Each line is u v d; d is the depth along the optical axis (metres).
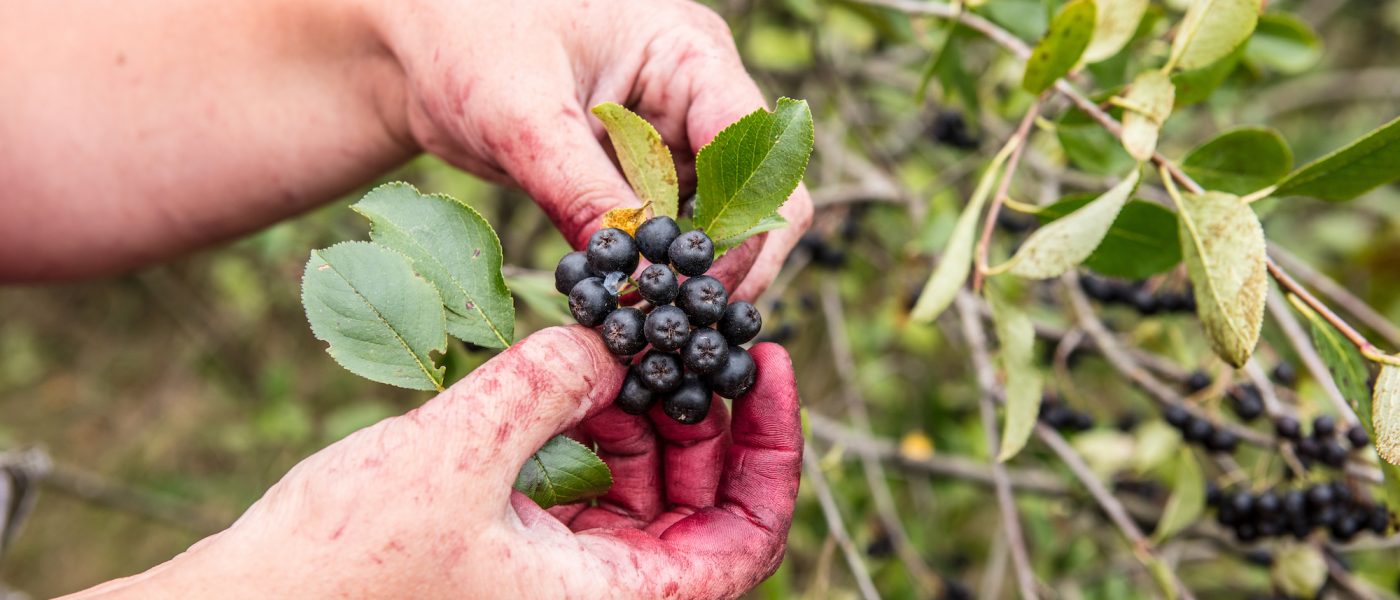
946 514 0.91
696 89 0.43
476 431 0.34
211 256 1.27
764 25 0.84
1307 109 1.27
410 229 0.38
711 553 0.37
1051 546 0.79
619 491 0.40
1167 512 0.52
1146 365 0.58
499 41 0.42
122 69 0.48
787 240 0.43
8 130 0.48
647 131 0.37
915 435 0.77
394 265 0.37
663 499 0.40
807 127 0.37
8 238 0.50
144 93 0.48
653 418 0.39
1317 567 0.53
